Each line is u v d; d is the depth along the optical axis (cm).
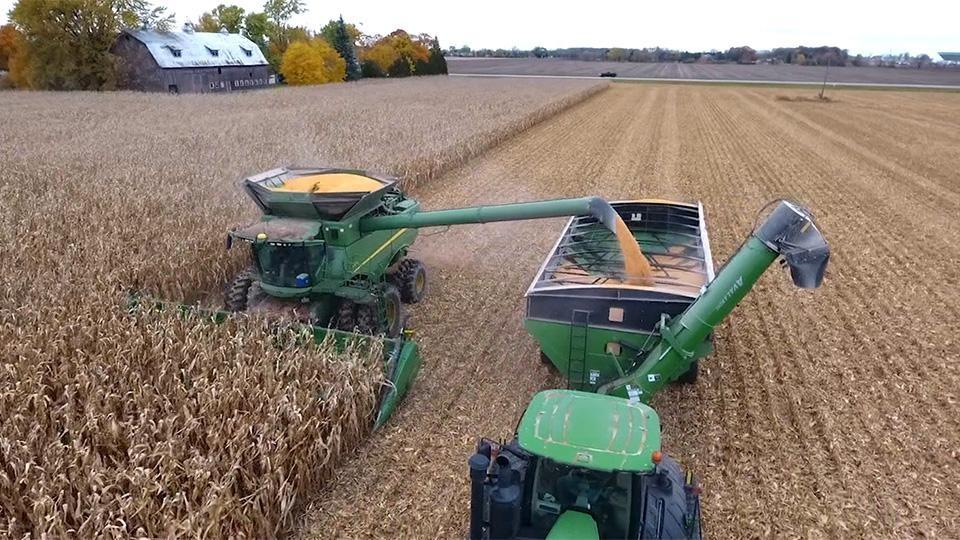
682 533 505
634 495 476
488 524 505
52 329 791
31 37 6044
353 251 943
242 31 8688
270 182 1013
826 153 2786
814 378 920
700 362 953
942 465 736
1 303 898
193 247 1169
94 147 2273
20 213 1332
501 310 1157
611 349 792
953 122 4025
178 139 2480
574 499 483
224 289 1195
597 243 1062
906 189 2109
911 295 1221
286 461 654
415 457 750
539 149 2773
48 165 1884
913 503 677
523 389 894
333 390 740
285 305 938
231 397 686
